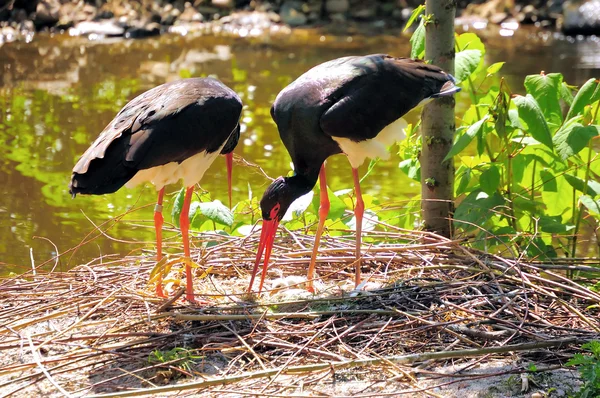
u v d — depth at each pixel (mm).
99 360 8359
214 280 10508
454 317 9023
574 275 11211
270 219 9805
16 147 18219
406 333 8719
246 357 8422
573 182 11125
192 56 27156
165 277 10211
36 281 10266
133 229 14836
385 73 9938
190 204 10742
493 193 11031
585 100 10820
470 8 34125
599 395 7434
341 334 8562
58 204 15750
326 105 9656
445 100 11328
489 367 8117
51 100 21609
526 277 9516
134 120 8977
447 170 11547
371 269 10594
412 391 7672
